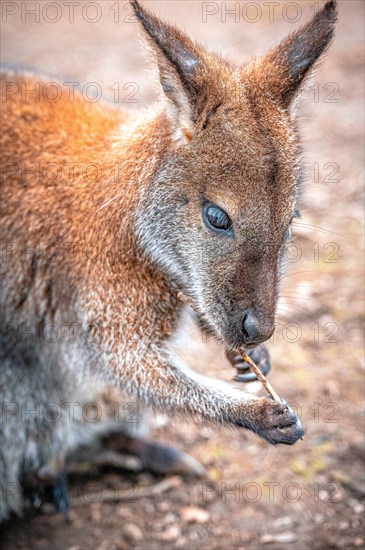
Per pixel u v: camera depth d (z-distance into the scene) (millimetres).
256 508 10898
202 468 11570
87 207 10000
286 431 8852
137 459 11734
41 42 24953
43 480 11094
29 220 10227
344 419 12031
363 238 15711
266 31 24406
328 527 10516
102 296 9867
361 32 24328
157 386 9750
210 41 23766
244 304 8789
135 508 11141
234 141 8617
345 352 13227
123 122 10547
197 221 8977
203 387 9570
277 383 12602
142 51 9156
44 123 10531
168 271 9539
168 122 9258
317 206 16547
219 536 10594
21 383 10695
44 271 10273
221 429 11406
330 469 11305
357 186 17188
